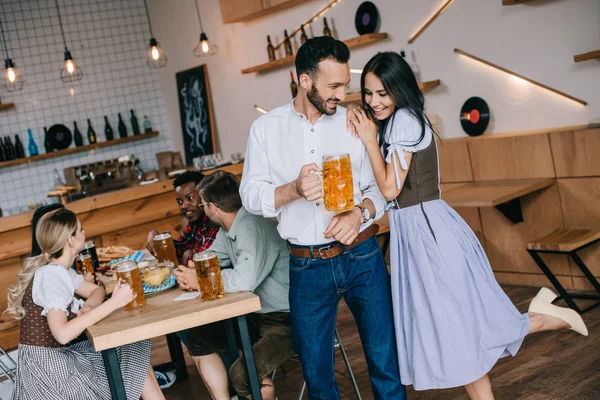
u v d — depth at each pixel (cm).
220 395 317
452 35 510
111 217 584
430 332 260
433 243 257
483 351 257
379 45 564
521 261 486
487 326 260
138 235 600
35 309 281
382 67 257
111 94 834
